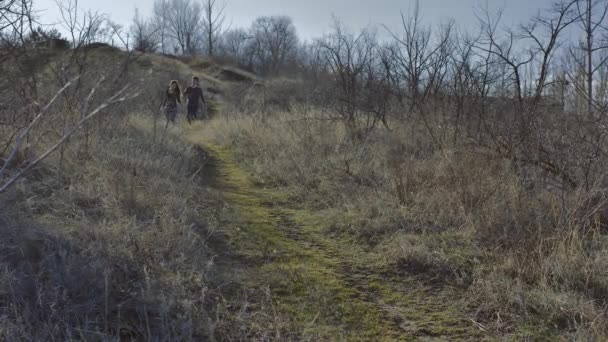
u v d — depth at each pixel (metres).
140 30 13.64
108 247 3.16
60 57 5.89
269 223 4.45
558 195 4.29
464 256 3.79
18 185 3.80
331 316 2.93
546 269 3.35
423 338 2.79
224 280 3.14
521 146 5.21
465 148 5.84
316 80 12.24
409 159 6.00
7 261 2.82
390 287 3.39
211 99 22.28
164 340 2.41
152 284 2.88
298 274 3.40
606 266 3.39
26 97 4.85
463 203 4.62
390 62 8.95
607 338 2.70
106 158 5.02
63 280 2.71
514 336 2.81
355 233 4.32
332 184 5.72
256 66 45.00
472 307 3.14
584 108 4.83
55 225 3.39
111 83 5.88
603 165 4.29
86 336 2.37
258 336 2.65
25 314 2.36
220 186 5.68
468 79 7.00
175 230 3.59
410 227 4.36
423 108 7.91
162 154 5.96
